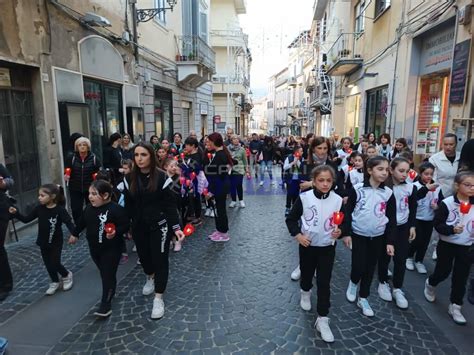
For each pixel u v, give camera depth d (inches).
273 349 118.7
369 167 135.7
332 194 128.3
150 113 455.5
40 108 250.1
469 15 235.0
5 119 225.8
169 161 221.3
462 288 133.9
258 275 177.6
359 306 145.1
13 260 193.6
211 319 136.9
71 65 281.6
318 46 1074.7
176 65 554.6
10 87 229.0
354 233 140.9
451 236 134.9
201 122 765.9
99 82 331.9
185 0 598.2
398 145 265.1
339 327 131.8
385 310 143.9
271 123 2940.5
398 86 374.9
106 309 137.5
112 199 159.6
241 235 245.1
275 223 277.7
